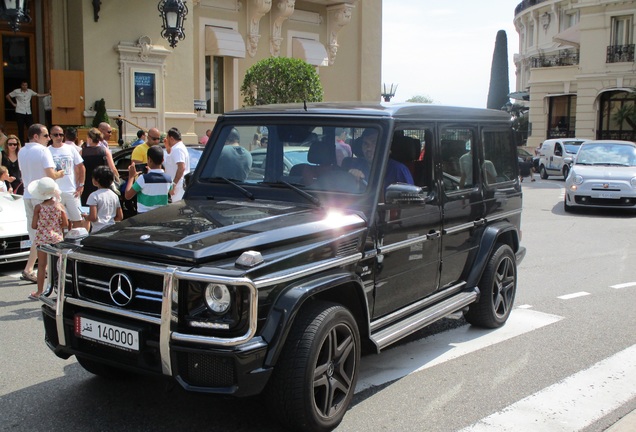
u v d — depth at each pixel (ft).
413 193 14.76
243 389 11.59
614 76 120.37
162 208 15.52
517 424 14.19
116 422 13.88
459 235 18.92
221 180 16.89
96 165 32.91
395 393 15.79
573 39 132.87
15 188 38.58
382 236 15.20
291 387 12.21
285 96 57.57
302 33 74.33
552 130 137.80
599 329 21.27
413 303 17.13
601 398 15.71
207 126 66.23
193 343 11.58
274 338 11.87
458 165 18.93
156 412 14.37
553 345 19.62
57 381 16.19
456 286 19.22
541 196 67.46
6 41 53.06
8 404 14.80
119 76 54.19
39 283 23.31
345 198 15.26
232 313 11.63
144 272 12.17
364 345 14.88
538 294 25.89
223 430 13.51
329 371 13.12
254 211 14.79
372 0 81.56
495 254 20.59
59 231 23.59
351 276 13.65
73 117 52.06
